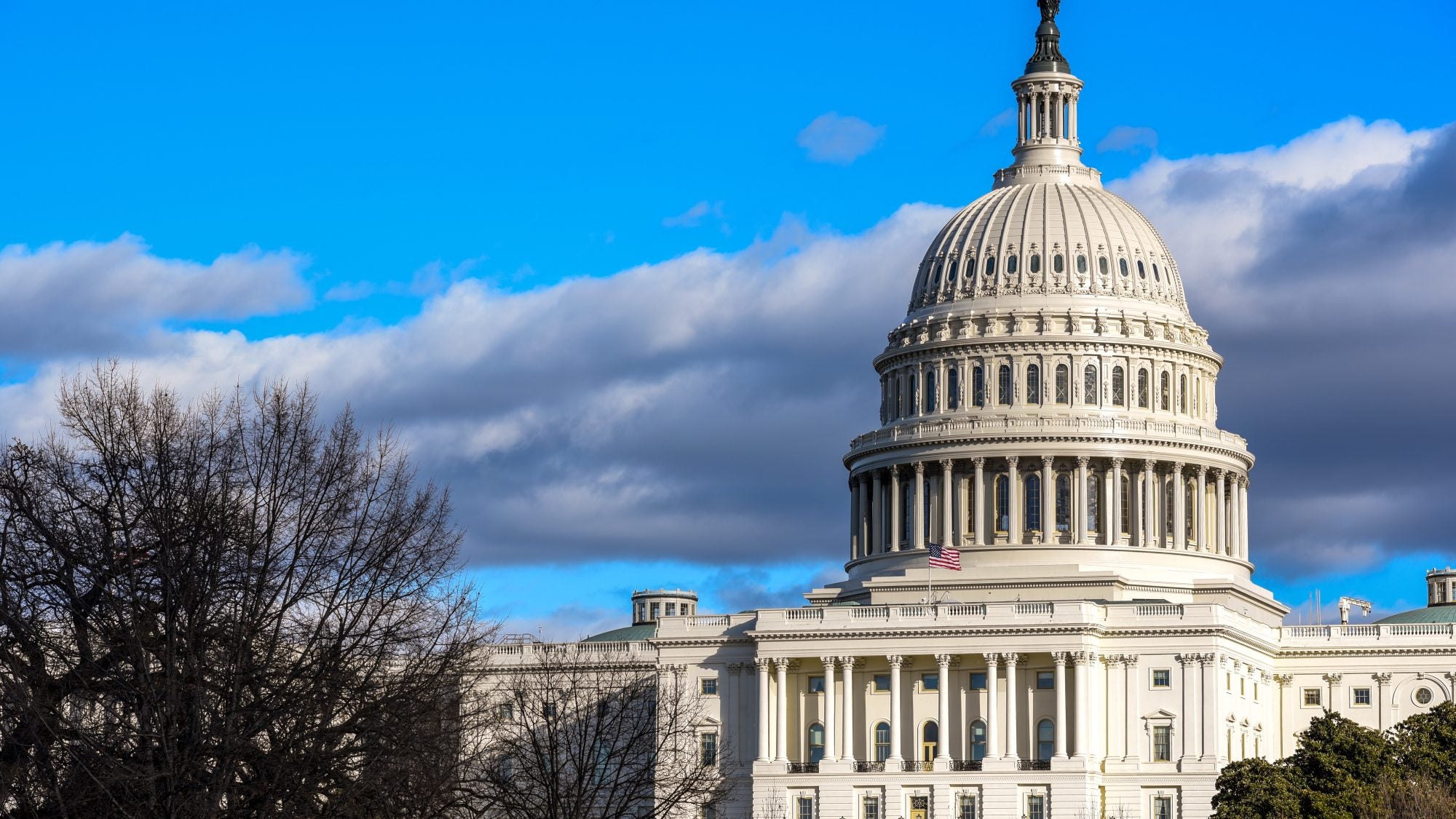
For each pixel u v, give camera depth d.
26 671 98.31
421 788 104.50
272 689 101.25
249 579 103.12
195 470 105.00
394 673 109.44
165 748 96.56
